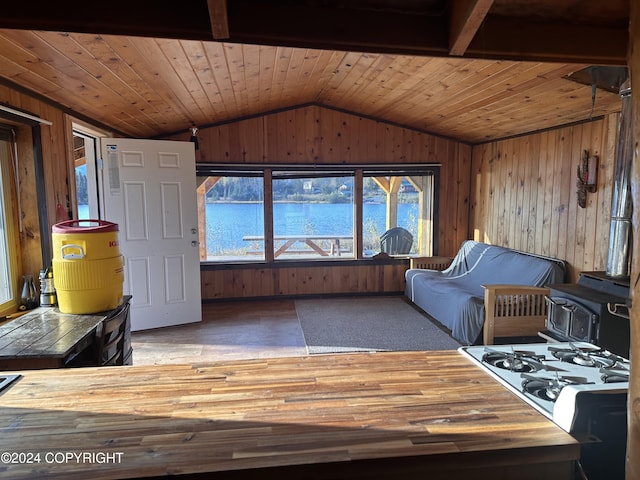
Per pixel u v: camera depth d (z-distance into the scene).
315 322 4.58
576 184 3.73
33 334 2.04
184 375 1.37
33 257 2.76
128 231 4.21
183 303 4.54
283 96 4.74
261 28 1.46
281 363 1.47
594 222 3.54
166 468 0.91
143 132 4.75
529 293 3.70
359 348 3.81
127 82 2.99
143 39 2.32
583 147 3.68
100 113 3.56
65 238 2.31
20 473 0.90
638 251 0.86
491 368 1.42
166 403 1.18
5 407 1.16
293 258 5.70
